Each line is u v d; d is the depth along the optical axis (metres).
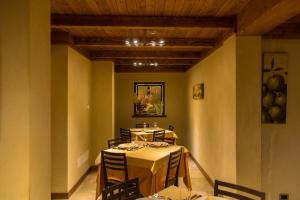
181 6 3.18
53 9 3.27
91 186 5.09
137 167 3.62
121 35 4.55
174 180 3.82
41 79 1.95
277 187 3.70
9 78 1.77
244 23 3.20
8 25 1.77
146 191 3.52
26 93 1.77
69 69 4.44
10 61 1.77
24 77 1.77
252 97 3.46
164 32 4.31
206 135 5.59
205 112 5.69
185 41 4.77
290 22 3.63
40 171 1.93
